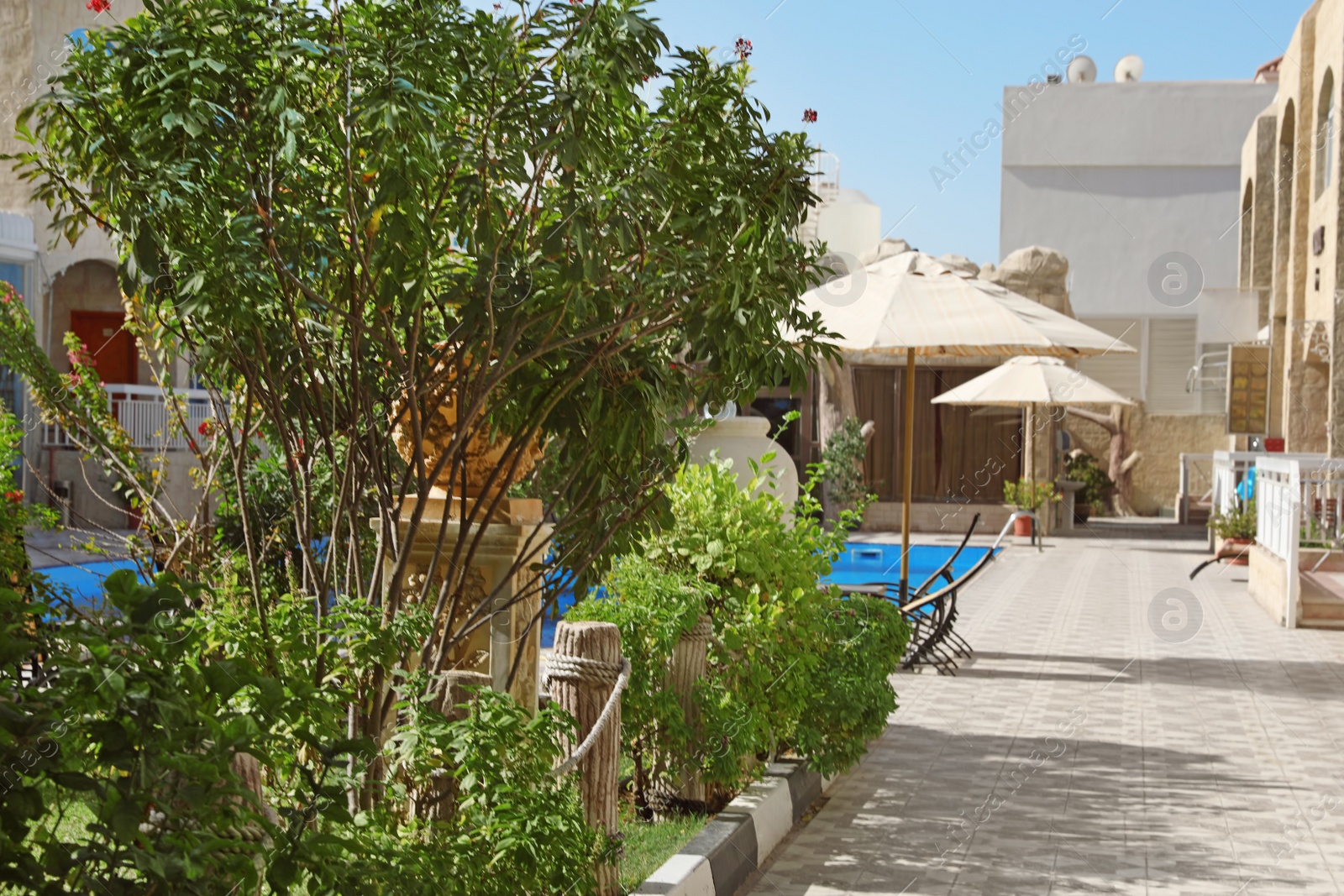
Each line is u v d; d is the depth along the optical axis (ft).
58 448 50.39
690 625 16.55
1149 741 23.47
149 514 19.67
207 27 10.11
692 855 14.01
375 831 8.93
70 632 5.86
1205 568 58.95
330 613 10.73
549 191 11.07
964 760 21.84
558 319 11.17
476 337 11.63
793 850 16.47
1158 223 93.50
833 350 13.47
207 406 55.01
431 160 9.61
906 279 33.50
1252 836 17.31
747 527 19.35
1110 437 89.76
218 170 10.18
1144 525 81.76
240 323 10.25
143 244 10.36
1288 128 68.80
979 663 32.96
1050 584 52.75
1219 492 68.08
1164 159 93.20
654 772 16.99
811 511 22.24
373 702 11.03
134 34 10.16
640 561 18.30
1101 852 16.49
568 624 13.24
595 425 12.70
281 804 9.14
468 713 10.54
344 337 12.81
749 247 11.48
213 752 5.96
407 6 10.18
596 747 12.79
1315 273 60.54
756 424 27.53
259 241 10.18
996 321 31.19
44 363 19.70
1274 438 67.97
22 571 16.66
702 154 11.68
